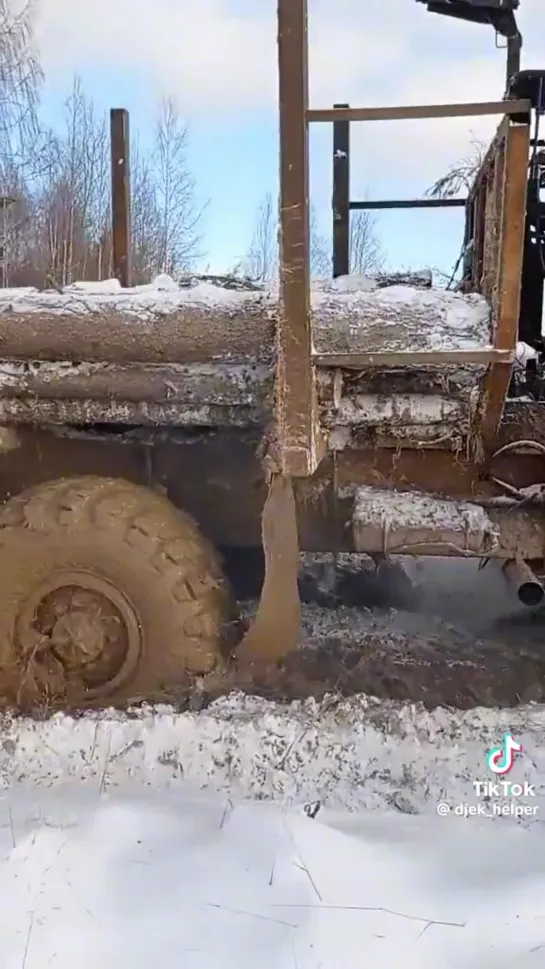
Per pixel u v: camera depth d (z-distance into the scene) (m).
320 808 3.33
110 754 3.68
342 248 6.41
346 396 3.81
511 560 4.48
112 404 4.06
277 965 2.40
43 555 4.03
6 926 2.53
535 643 5.14
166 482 4.46
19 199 15.59
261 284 4.18
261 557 4.61
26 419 4.15
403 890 2.72
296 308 3.40
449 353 3.44
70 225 18.89
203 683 4.02
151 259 19.52
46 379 4.00
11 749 3.73
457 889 2.72
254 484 4.41
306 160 3.28
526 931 2.52
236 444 4.36
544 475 4.14
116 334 3.87
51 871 2.76
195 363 3.91
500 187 3.44
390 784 3.50
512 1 5.39
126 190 6.06
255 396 3.92
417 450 4.10
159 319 3.85
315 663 4.64
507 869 2.85
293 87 3.21
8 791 3.45
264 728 3.78
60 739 3.75
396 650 4.96
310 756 3.65
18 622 4.09
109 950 2.45
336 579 5.88
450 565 6.46
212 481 4.45
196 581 4.04
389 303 3.64
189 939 2.50
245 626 4.27
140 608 4.03
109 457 4.45
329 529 4.21
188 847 2.94
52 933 2.50
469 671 4.68
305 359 3.45
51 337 3.90
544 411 4.05
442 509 4.00
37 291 4.10
